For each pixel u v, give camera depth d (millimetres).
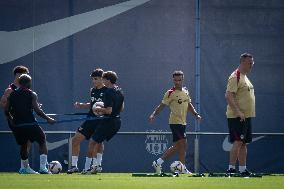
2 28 51156
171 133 51281
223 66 51781
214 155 51531
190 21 51812
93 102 43844
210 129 51531
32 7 51438
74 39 51406
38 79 51188
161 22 51812
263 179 35000
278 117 51781
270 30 52125
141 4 51719
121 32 51688
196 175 40312
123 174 43062
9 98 42406
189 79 51656
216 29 51875
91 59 51469
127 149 51375
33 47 51250
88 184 28484
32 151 50312
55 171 44562
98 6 51594
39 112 42562
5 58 51062
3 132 50844
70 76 51250
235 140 39250
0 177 36125
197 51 51688
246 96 39188
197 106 51500
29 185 27656
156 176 38688
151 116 47406
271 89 51812
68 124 51125
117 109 42156
